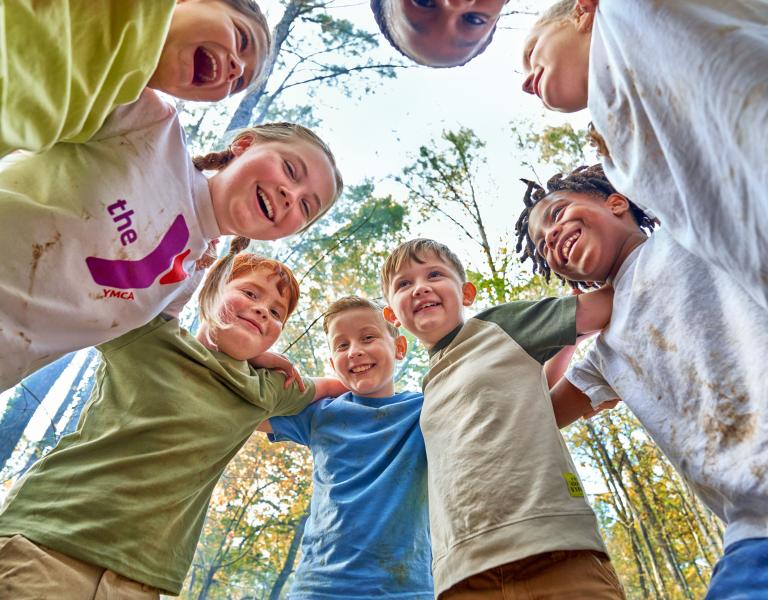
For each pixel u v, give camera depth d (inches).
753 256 37.5
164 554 63.6
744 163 35.2
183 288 76.4
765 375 44.7
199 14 57.4
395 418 85.7
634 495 185.3
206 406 73.1
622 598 52.2
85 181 53.7
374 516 74.7
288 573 189.2
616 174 57.0
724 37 38.2
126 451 66.7
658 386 57.0
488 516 55.9
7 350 48.4
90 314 54.4
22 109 36.8
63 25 37.1
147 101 61.7
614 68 51.3
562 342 70.0
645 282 61.1
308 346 205.0
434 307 79.3
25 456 129.6
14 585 54.1
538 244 81.7
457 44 93.7
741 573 41.8
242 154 69.1
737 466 45.6
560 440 62.5
